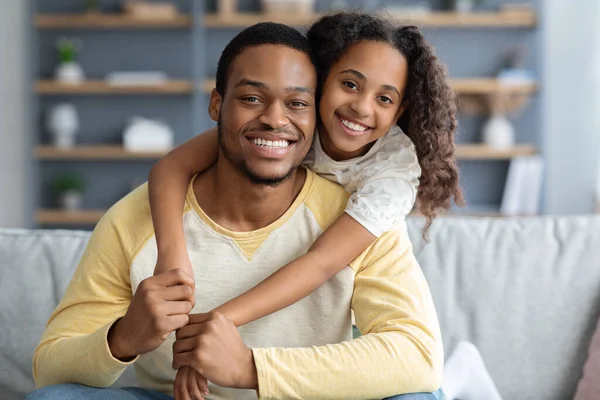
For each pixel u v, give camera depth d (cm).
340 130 171
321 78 172
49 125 629
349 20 171
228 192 168
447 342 223
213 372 145
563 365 223
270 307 158
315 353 151
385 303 162
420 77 175
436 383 157
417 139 179
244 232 170
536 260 228
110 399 152
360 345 153
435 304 225
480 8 645
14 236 231
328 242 165
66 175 651
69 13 646
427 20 613
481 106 636
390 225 169
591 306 225
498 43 646
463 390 208
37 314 222
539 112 621
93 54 646
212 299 169
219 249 170
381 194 170
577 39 651
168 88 619
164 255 160
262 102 158
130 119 651
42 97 648
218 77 166
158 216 165
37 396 145
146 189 175
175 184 171
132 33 646
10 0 631
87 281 167
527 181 619
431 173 181
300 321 170
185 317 147
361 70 168
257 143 159
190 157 177
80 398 148
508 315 225
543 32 618
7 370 219
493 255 229
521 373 222
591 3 649
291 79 157
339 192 177
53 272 225
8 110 636
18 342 220
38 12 644
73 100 650
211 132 185
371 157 178
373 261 170
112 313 167
